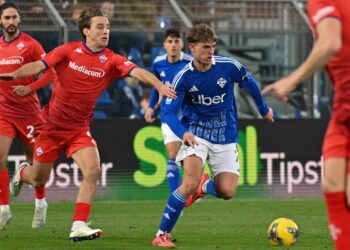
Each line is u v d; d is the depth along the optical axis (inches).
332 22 704.4
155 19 2105.1
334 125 770.2
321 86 2130.9
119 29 2069.4
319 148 1972.2
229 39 2178.9
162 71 1578.5
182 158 1147.9
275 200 1908.2
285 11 2187.5
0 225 1333.7
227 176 1171.9
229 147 1168.8
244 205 1798.7
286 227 1143.0
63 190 1841.8
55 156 1197.1
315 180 1973.4
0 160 1337.4
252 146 1937.7
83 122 1160.2
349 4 744.3
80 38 2025.1
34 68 1106.7
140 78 1090.7
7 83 1355.8
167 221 1136.8
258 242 1187.3
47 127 1169.4
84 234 1080.2
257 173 1942.7
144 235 1268.5
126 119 1882.4
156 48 2106.3
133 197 1888.5
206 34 1093.8
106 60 1132.5
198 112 1153.4
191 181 1129.4
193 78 1123.3
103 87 1149.1
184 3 2182.6
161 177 1905.8
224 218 1539.1
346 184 756.6
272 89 697.6
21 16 1994.3
